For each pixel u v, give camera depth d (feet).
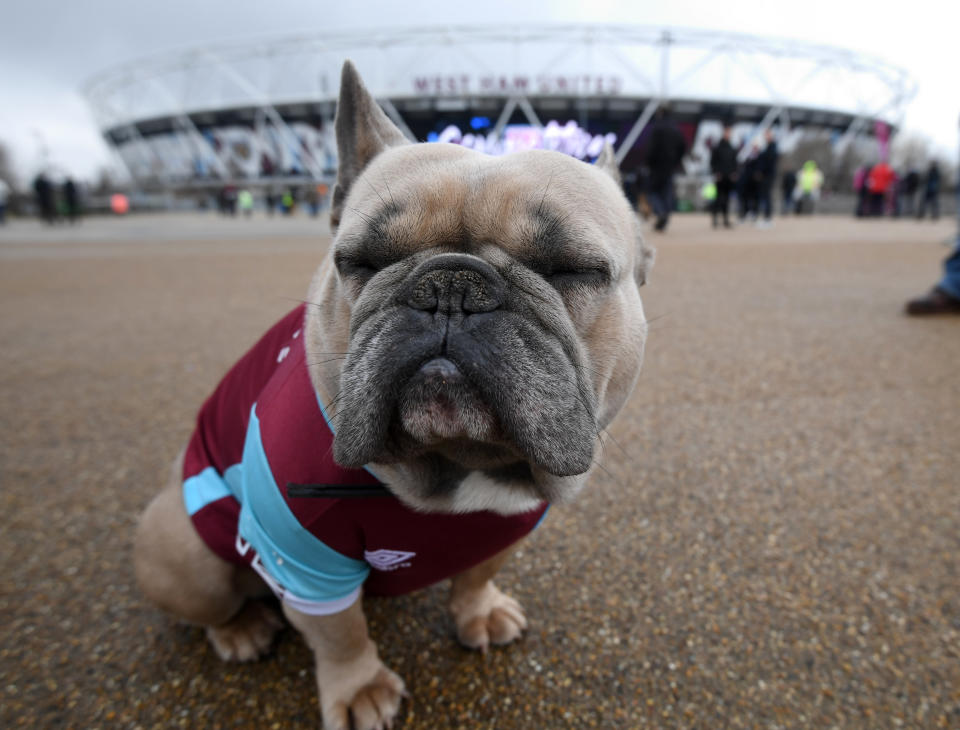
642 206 52.29
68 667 6.14
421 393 4.05
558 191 4.88
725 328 17.42
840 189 167.94
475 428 4.14
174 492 6.18
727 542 7.88
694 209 130.31
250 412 5.74
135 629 6.69
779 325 17.65
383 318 4.24
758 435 10.74
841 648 6.20
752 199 60.54
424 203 4.74
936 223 70.08
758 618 6.61
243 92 235.81
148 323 19.31
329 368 4.95
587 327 4.91
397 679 5.91
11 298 23.97
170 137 262.88
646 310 19.75
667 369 14.16
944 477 9.23
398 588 6.05
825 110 217.56
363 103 6.09
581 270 4.79
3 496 9.14
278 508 4.91
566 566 7.52
